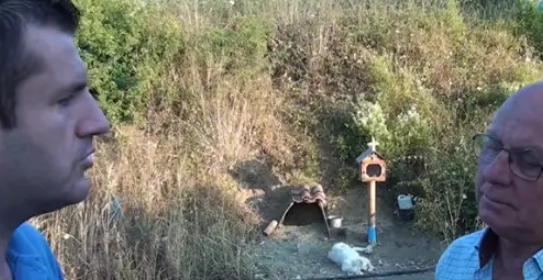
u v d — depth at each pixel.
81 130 1.18
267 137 7.36
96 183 6.03
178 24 7.45
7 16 1.09
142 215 6.12
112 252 5.63
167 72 7.30
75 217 5.67
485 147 1.68
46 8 1.14
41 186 1.15
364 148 7.12
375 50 8.02
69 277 5.45
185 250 5.80
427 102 7.38
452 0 8.30
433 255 6.21
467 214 6.34
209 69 7.36
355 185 7.10
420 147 7.02
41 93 1.12
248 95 7.47
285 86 7.75
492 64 7.91
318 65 7.86
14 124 1.11
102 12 6.97
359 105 7.32
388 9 8.45
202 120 7.21
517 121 1.60
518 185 1.59
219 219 6.24
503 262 1.76
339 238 6.62
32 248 1.37
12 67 1.09
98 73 6.76
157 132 7.07
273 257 6.27
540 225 1.59
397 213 6.78
